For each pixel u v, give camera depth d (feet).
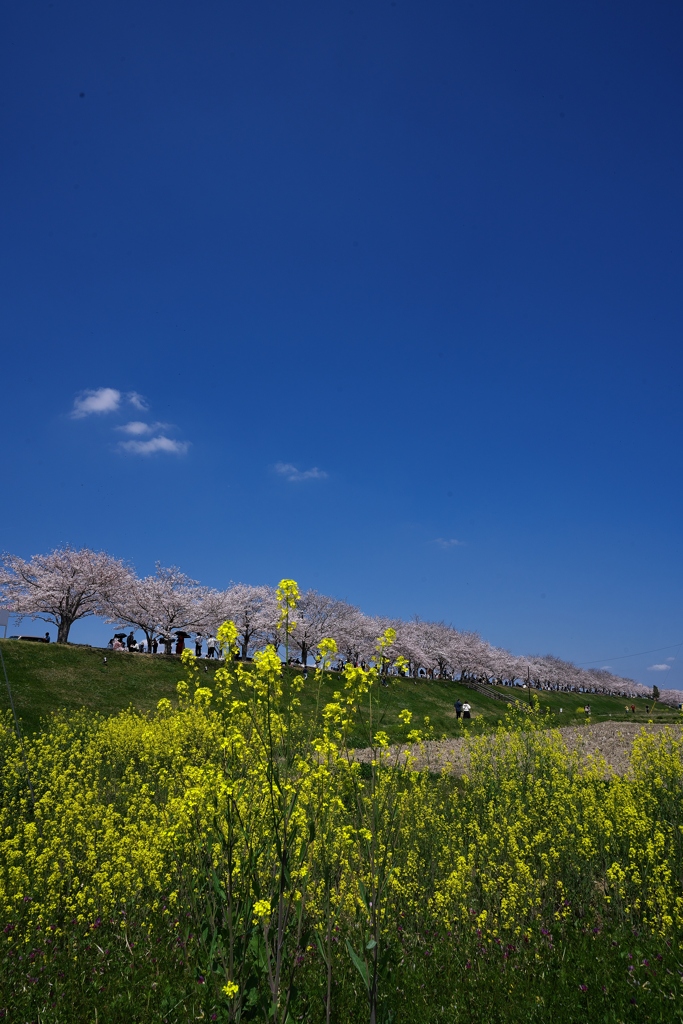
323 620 183.11
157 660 123.54
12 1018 15.71
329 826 16.07
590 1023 15.64
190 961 17.97
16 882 23.45
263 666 14.42
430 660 241.35
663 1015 15.49
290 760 15.12
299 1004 14.51
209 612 157.07
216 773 16.38
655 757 36.47
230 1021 13.98
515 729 52.11
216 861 16.71
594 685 401.49
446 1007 16.43
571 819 32.07
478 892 24.61
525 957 19.95
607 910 24.49
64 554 143.02
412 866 24.56
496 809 33.94
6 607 136.26
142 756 46.88
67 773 42.88
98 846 26.71
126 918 21.76
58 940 20.85
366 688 15.10
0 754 51.42
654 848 25.80
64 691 99.19
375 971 13.09
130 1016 15.66
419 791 31.37
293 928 15.74
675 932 20.45
